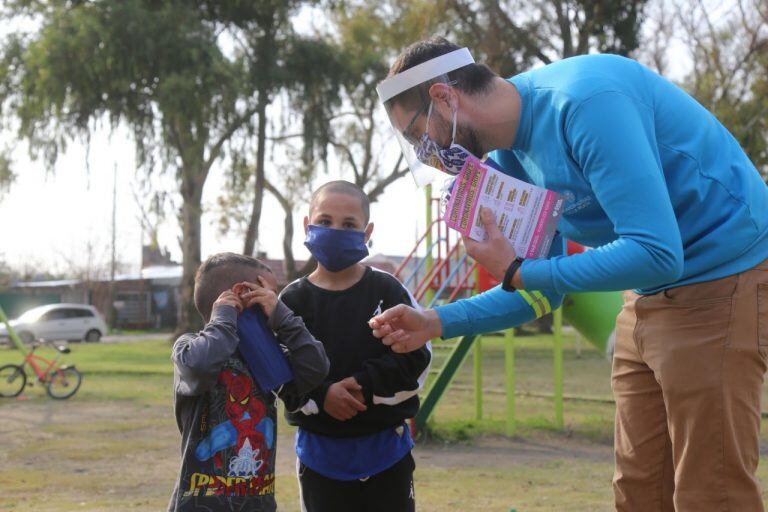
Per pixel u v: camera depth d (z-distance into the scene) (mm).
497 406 11641
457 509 5527
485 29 22406
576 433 8969
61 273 56625
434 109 2678
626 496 2977
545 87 2615
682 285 2645
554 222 2652
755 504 2605
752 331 2572
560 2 21984
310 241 3262
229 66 23062
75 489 6215
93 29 22125
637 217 2381
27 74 22797
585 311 8961
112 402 11828
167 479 6613
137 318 47750
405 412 3223
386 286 3340
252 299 2955
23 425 9594
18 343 12461
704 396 2590
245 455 2879
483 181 2637
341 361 3240
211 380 2770
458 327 3018
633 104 2502
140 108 23594
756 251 2615
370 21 26641
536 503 5715
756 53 18656
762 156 18984
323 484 3189
